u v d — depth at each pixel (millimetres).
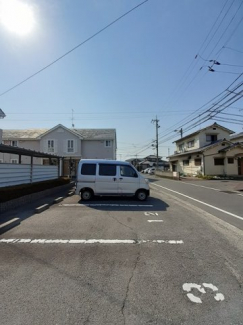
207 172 30516
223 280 3588
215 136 33938
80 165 11695
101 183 11570
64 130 34344
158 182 25891
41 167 15398
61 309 2854
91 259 4340
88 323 2611
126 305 2943
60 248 4898
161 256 4508
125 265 4094
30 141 34938
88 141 34969
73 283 3467
